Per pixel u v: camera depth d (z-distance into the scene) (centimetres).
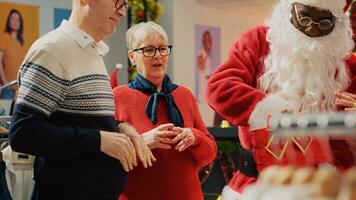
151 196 277
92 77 221
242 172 267
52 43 216
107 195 221
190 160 287
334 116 138
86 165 217
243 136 262
